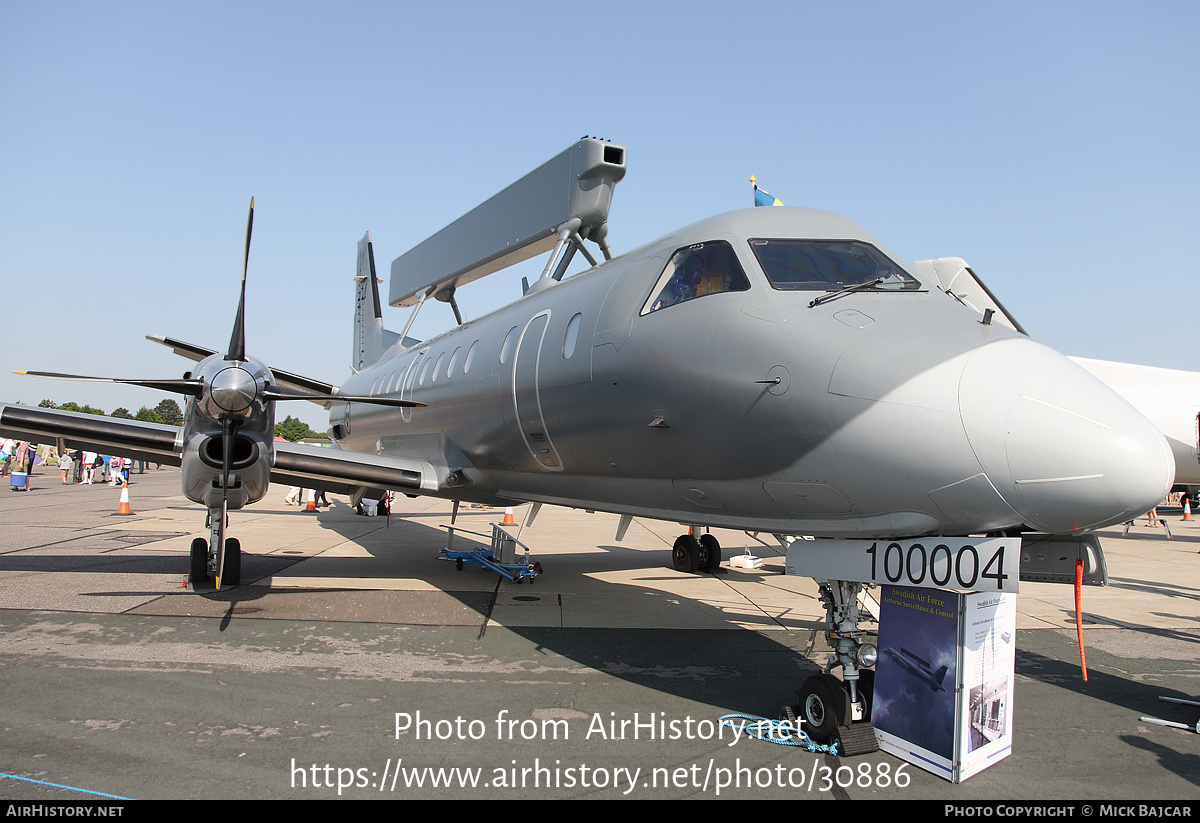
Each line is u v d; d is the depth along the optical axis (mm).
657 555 13367
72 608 7383
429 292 13352
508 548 10289
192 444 7324
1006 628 4301
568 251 9453
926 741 4121
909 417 3881
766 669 5945
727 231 5461
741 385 4633
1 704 4691
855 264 5195
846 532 4469
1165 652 6836
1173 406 11609
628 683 5508
